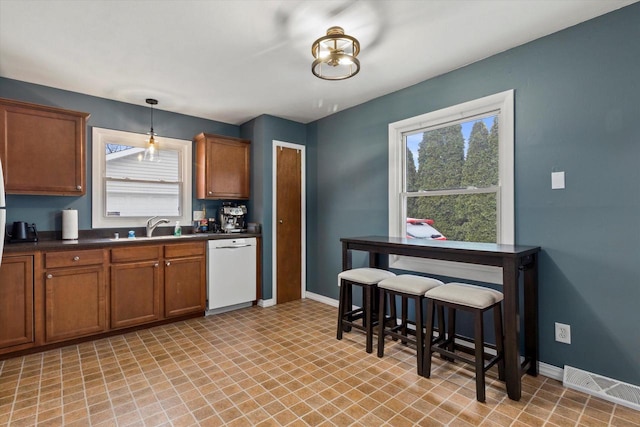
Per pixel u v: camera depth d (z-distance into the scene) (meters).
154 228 3.77
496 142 2.62
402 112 3.22
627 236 1.97
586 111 2.11
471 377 2.27
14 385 2.15
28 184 2.80
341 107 3.79
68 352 2.67
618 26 1.99
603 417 1.81
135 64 2.68
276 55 2.54
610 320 2.04
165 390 2.10
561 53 2.21
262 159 4.04
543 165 2.29
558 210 2.23
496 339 2.17
